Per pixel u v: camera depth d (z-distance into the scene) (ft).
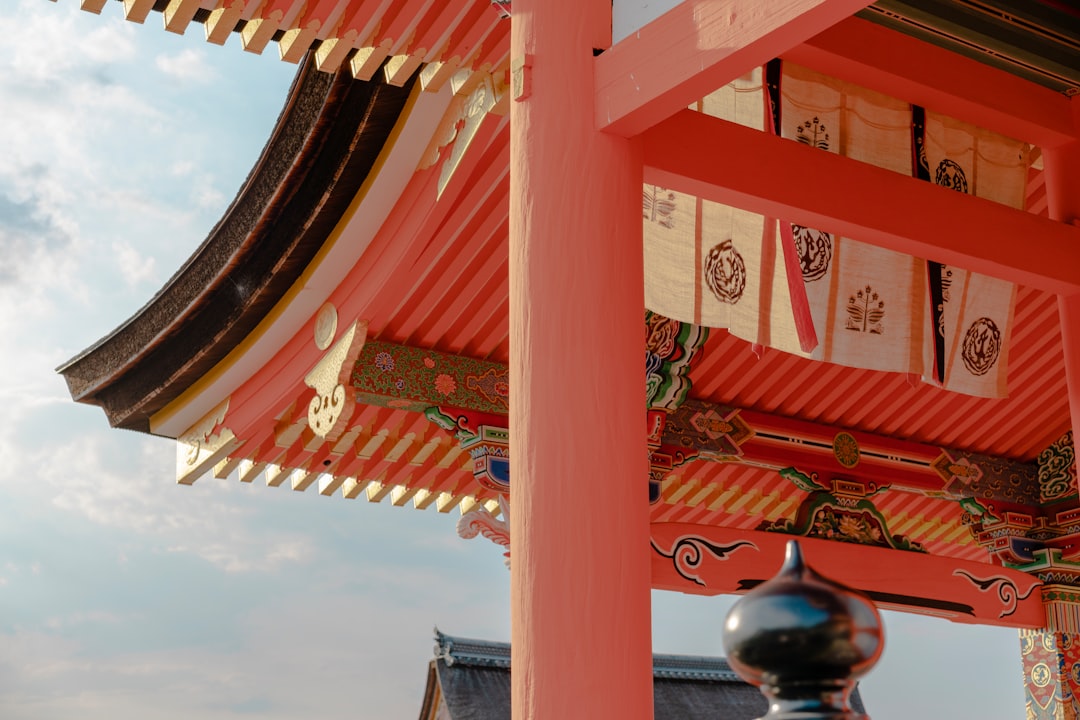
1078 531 36.65
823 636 5.28
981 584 35.55
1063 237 21.08
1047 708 36.60
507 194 26.32
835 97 22.33
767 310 21.29
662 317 31.07
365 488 35.96
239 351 30.14
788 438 34.53
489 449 29.91
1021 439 37.63
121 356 32.24
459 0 20.95
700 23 14.88
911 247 19.80
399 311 28.86
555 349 15.08
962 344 24.38
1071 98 23.39
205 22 22.30
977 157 23.71
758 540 32.50
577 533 14.39
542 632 14.24
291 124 25.38
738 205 18.53
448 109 24.06
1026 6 22.66
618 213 15.61
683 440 33.06
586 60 16.08
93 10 21.33
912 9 21.84
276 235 27.14
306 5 20.94
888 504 39.45
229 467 32.73
